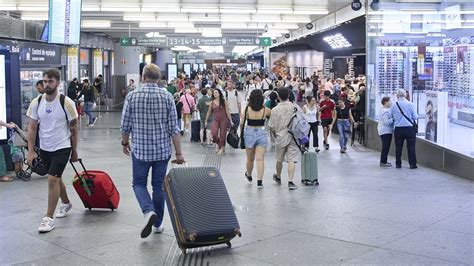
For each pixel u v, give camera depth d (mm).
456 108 11547
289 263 5379
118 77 32219
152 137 6066
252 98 9445
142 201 6043
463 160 10469
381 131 12039
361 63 28750
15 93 10773
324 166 12039
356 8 18656
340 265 5312
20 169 10039
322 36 30312
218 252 5742
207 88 16938
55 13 14766
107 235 6359
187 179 5727
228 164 12305
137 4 21000
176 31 35344
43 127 6570
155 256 5602
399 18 14531
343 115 14492
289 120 9383
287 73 40406
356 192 8984
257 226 6789
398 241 6098
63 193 7195
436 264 5320
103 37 39562
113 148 15102
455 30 12531
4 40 14219
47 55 16391
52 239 6199
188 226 5457
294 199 8430
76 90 22047
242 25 30984
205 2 20859
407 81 14398
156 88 6105
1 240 6160
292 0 20953
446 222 6938
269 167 11805
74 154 6875
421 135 13156
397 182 9961
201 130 17016
